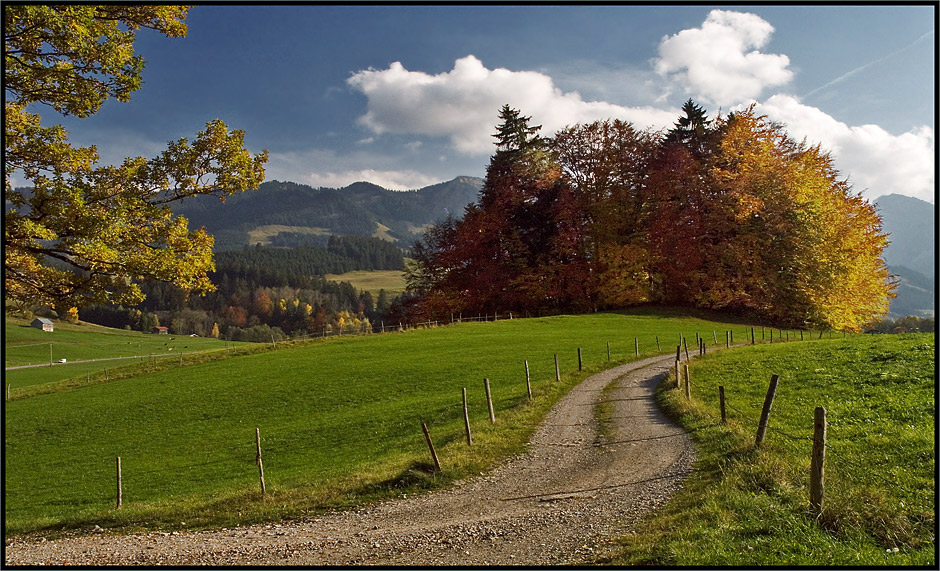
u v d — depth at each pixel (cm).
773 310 6744
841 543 1030
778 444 1688
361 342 5584
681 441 1980
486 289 7431
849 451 1588
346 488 1711
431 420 2786
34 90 1681
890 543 1034
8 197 1600
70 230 1611
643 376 3469
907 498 1217
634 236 7362
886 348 3053
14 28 1548
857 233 6856
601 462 1839
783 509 1175
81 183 1752
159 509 1720
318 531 1423
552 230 7738
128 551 1378
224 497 1764
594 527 1288
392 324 8275
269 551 1304
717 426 2047
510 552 1188
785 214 6731
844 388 2400
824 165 7212
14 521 1838
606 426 2328
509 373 3794
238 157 1870
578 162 7762
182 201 1909
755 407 2316
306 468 2256
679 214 7188
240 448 2764
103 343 12406
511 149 8156
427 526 1394
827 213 6856
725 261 6900
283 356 5175
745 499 1255
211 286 1889
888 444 1611
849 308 6800
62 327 14125
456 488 1695
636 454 1884
